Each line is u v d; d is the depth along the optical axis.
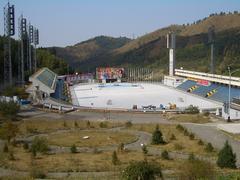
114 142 74.75
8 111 98.25
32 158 60.53
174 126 91.69
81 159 60.22
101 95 171.38
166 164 55.47
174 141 75.00
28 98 135.75
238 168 54.03
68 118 105.81
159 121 101.25
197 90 175.50
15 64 192.88
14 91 135.50
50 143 73.56
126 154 64.12
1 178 46.34
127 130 87.38
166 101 150.88
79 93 179.75
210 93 160.00
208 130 87.12
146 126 91.44
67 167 54.31
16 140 76.00
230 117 105.25
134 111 118.25
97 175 49.72
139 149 69.00
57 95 161.12
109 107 132.88
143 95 170.75
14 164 56.62
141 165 38.06
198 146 70.44
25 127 88.69
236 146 71.31
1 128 76.62
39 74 160.50
